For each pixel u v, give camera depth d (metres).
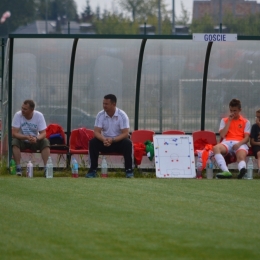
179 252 20.02
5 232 22.58
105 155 41.75
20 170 40.28
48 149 40.50
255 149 41.53
